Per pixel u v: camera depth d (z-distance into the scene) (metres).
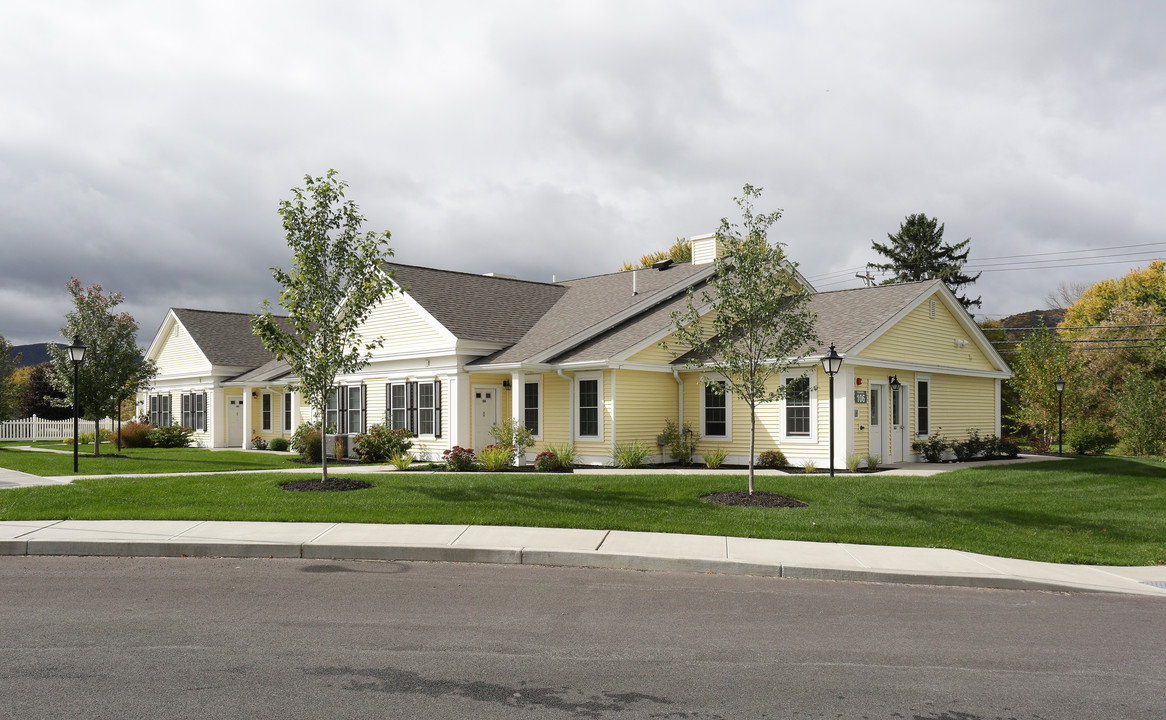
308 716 5.04
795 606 8.02
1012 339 58.41
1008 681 5.86
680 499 13.79
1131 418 31.44
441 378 24.77
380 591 8.44
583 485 15.14
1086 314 58.84
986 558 10.16
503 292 28.59
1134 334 41.91
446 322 24.62
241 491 14.29
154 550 10.33
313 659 6.17
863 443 21.03
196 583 8.75
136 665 5.99
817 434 20.89
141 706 5.17
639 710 5.21
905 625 7.39
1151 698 5.54
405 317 25.98
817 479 16.62
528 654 6.36
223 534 10.90
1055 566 10.01
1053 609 8.12
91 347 27.75
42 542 10.38
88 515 12.13
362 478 16.22
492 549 10.09
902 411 22.95
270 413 34.69
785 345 14.22
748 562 9.58
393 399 26.48
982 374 26.52
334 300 15.07
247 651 6.35
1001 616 7.79
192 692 5.44
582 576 9.28
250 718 5.00
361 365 15.90
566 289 30.62
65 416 49.81
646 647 6.58
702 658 6.30
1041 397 33.97
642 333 22.84
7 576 9.09
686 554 9.91
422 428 25.41
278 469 21.72
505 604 7.94
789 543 10.73
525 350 23.69
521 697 5.41
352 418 28.09
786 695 5.52
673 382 23.47
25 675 5.75
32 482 16.30
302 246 14.81
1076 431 31.23
